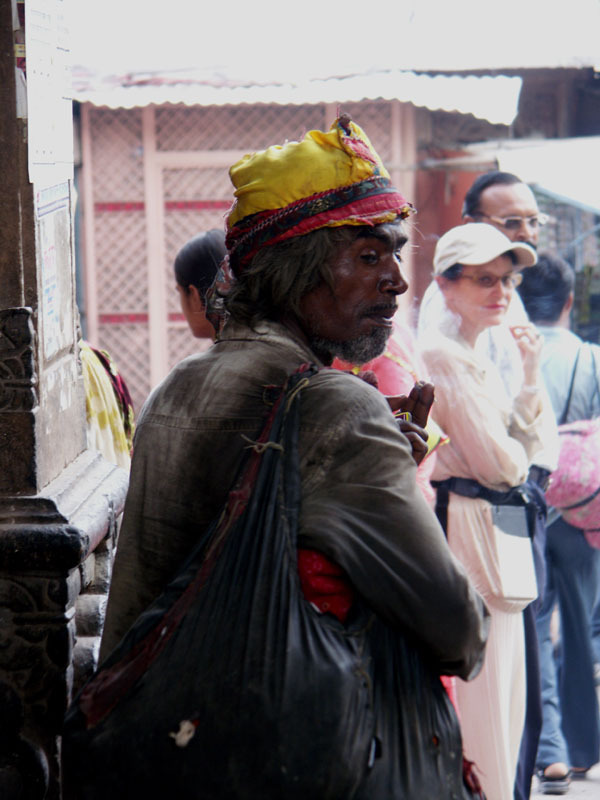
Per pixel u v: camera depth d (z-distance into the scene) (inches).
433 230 395.9
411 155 390.3
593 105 439.8
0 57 89.3
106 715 73.2
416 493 74.5
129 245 400.8
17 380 90.4
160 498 80.4
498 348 173.8
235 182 83.5
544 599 181.2
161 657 72.3
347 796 69.2
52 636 90.2
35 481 91.4
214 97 357.4
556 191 355.9
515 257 158.1
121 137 395.2
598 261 424.8
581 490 179.6
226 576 72.5
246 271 82.7
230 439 78.2
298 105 392.8
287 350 80.7
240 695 69.1
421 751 73.0
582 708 185.6
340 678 69.1
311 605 71.4
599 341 415.2
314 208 79.6
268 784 68.3
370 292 81.0
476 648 75.9
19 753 90.4
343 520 72.6
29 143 90.5
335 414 75.2
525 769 155.4
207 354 83.5
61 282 101.8
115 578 82.3
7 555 88.5
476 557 146.9
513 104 364.5
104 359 136.6
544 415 167.8
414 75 369.4
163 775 70.2
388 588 72.3
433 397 88.7
